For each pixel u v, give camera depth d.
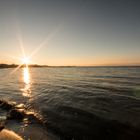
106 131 7.87
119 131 7.83
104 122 8.98
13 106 12.75
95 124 8.76
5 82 33.78
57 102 13.92
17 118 9.66
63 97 16.02
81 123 8.95
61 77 46.06
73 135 7.52
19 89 22.75
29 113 10.59
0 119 9.61
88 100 14.48
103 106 12.35
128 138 7.14
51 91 19.95
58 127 8.41
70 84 27.36
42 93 18.72
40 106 12.77
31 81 35.22
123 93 17.73
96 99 14.84
